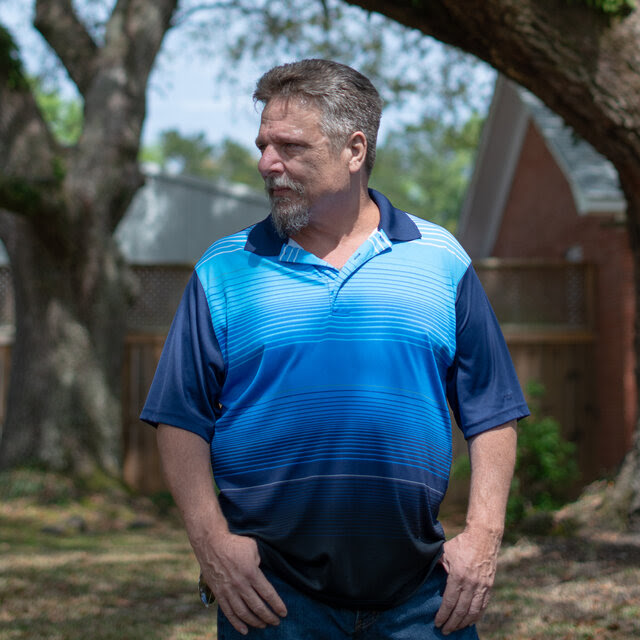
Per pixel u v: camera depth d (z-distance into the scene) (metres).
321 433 1.91
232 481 1.98
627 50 5.50
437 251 2.08
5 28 11.59
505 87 17.52
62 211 11.80
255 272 2.03
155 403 2.01
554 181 16.42
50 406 12.16
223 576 1.88
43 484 11.70
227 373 2.02
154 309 14.24
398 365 1.95
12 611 5.77
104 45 13.12
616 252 13.47
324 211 2.02
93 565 7.77
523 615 5.12
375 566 1.90
